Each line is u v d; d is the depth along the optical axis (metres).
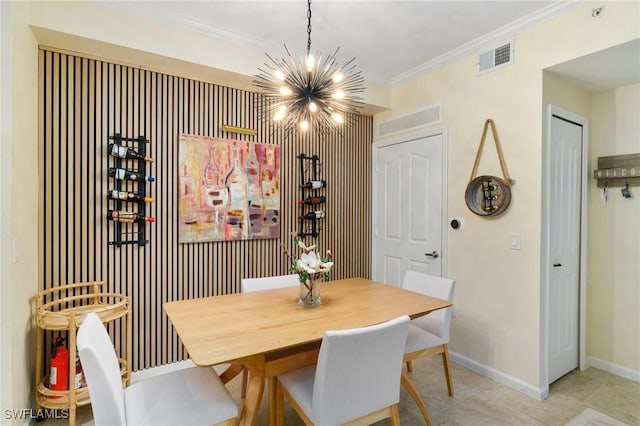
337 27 2.56
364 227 3.94
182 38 2.49
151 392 1.56
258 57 2.81
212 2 2.26
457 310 2.97
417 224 3.40
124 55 2.42
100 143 2.51
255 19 2.46
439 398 2.38
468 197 2.82
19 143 1.87
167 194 2.78
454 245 3.01
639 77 2.54
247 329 1.63
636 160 2.62
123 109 2.59
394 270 3.69
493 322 2.68
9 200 1.72
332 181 3.68
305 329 1.64
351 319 1.78
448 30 2.61
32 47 2.11
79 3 2.15
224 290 3.03
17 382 1.85
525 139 2.48
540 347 2.39
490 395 2.42
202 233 2.89
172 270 2.80
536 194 2.41
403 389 2.51
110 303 2.54
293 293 2.32
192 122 2.87
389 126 3.72
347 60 3.13
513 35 2.55
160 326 2.75
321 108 2.05
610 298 2.78
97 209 2.50
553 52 2.32
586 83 2.66
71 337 1.98
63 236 2.40
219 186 2.97
